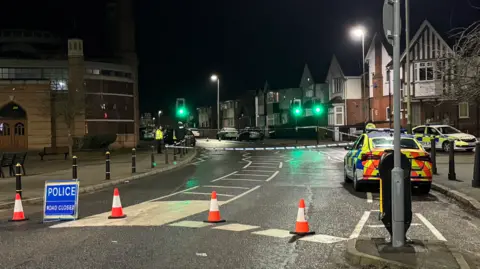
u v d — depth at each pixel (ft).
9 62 131.75
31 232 31.01
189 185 55.06
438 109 139.23
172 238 28.14
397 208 23.86
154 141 224.74
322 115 209.36
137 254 24.64
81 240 28.12
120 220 34.19
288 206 38.91
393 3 24.30
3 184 57.72
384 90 165.78
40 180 61.26
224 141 196.03
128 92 149.69
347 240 27.25
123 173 67.82
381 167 24.58
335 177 60.18
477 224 31.73
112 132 143.23
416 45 141.59
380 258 22.03
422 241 25.23
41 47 164.04
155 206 40.22
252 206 39.14
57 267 22.54
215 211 32.89
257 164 82.07
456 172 59.21
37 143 128.47
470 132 134.10
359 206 38.73
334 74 199.00
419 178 43.21
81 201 44.88
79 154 115.24
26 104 128.06
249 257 23.88
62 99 125.39
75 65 134.31
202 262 23.08
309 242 26.84
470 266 21.53
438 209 37.35
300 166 76.28
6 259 24.13
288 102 250.57
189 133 172.04
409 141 47.11
